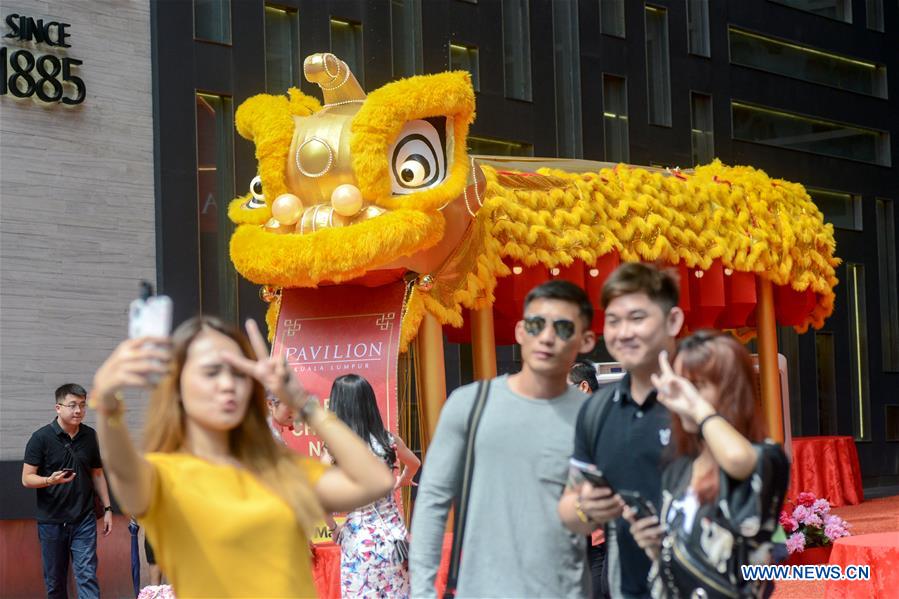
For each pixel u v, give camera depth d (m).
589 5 23.84
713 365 4.02
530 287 11.59
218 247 17.95
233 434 3.82
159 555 3.64
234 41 18.27
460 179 9.91
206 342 3.74
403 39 20.88
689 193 13.27
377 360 10.23
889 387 30.02
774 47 28.38
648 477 4.28
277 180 10.01
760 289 14.47
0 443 14.84
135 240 16.56
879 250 30.45
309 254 9.54
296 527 3.71
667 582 4.00
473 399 4.72
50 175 15.66
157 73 17.19
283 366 3.71
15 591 13.85
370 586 7.38
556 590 4.56
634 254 12.41
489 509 4.61
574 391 4.75
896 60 31.03
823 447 18.83
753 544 3.90
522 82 22.73
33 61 15.52
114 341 16.16
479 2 21.97
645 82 24.81
